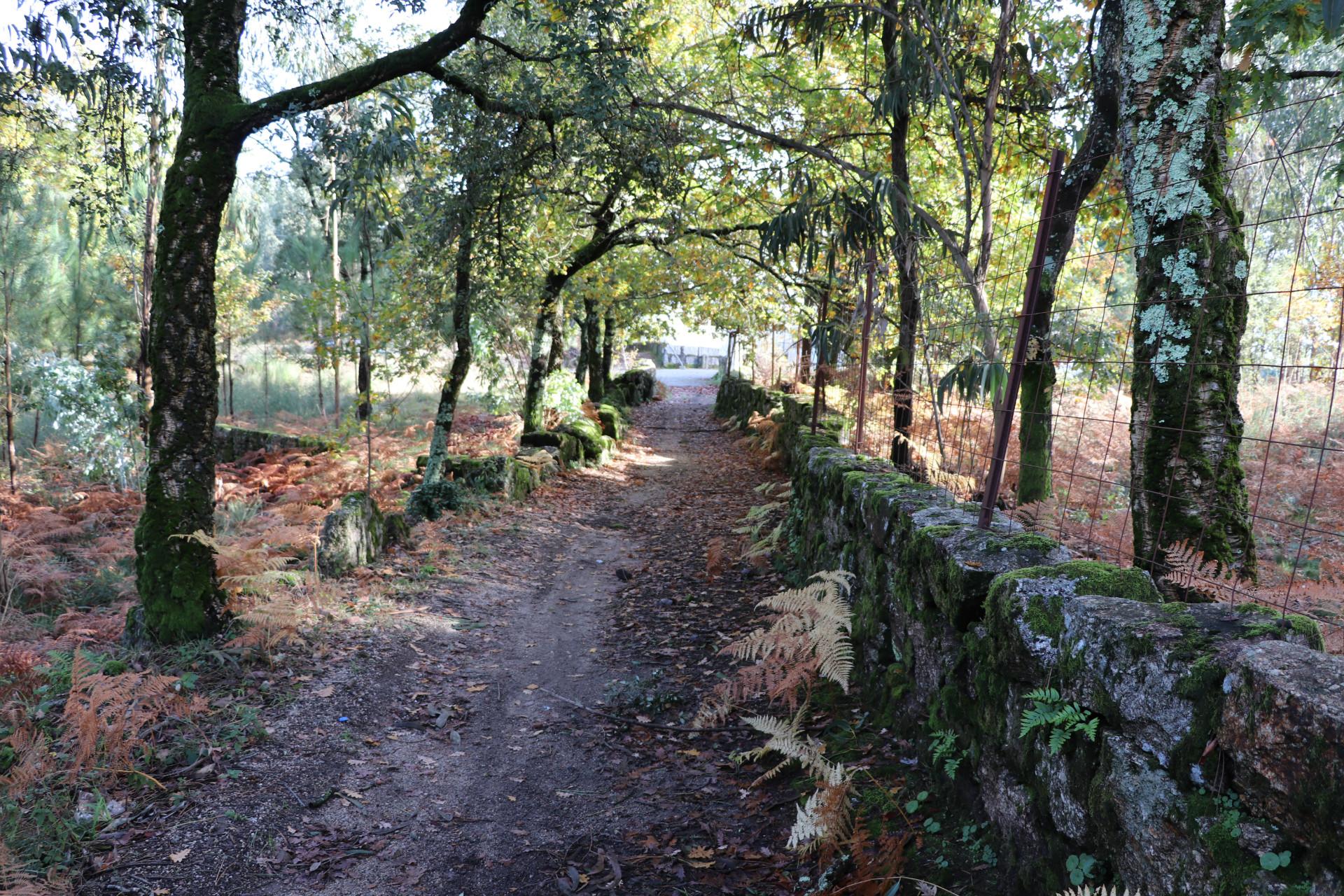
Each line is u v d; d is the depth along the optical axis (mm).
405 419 16719
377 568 7016
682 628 6309
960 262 6730
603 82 6895
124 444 10797
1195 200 3004
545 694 5070
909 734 3723
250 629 4992
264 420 18328
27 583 6523
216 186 5117
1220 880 1674
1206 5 3002
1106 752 2119
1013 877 2607
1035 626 2523
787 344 18828
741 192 10641
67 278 12234
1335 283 6359
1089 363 3521
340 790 3727
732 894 3047
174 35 6062
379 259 11094
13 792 3230
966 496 5211
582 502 11648
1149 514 3129
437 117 8375
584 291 15297
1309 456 7145
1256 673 1666
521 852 3377
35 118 6711
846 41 8492
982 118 8023
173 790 3533
